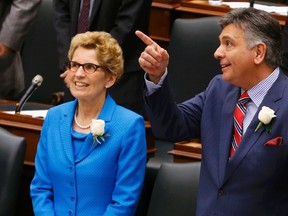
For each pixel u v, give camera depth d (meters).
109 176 10.26
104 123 10.21
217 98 9.05
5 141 12.12
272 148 8.47
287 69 13.12
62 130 10.40
